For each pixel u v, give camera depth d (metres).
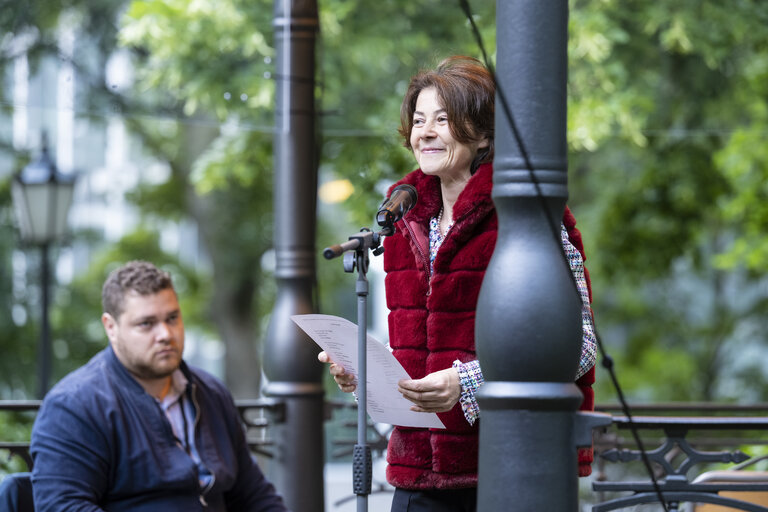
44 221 14.13
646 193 18.81
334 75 10.67
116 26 9.72
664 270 19.67
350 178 12.81
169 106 10.48
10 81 9.30
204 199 27.38
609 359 4.31
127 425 6.09
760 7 10.97
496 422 4.13
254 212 27.22
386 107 11.02
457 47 10.31
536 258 4.14
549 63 4.20
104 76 9.69
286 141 8.63
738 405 8.73
